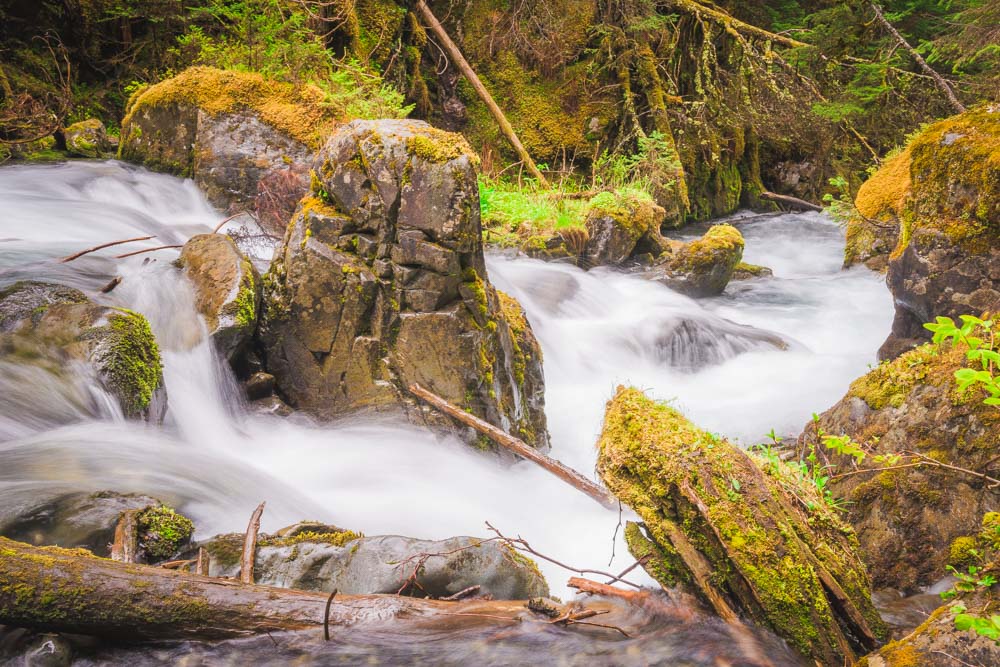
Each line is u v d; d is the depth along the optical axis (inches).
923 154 200.7
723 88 725.3
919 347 166.1
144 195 384.5
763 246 624.7
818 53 559.5
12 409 178.5
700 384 339.6
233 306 229.6
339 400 235.5
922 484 143.7
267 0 452.1
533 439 263.7
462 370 229.5
